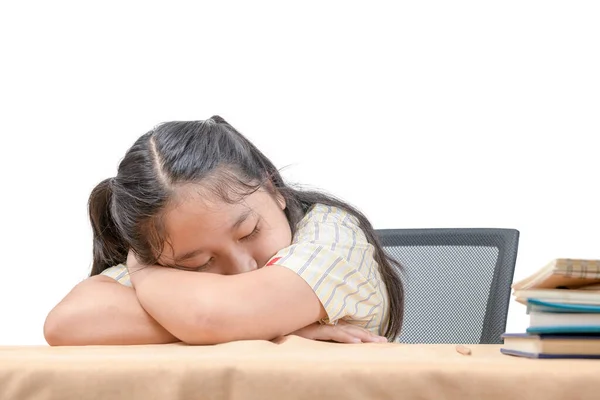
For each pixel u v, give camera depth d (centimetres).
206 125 120
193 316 98
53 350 86
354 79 281
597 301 77
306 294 104
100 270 136
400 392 69
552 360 73
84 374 72
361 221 139
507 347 82
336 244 116
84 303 108
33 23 283
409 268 171
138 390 71
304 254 107
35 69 281
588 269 77
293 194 130
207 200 109
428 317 166
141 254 113
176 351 81
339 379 69
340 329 108
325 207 135
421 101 278
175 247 111
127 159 119
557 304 76
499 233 167
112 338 105
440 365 69
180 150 113
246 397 70
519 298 81
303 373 69
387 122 278
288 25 287
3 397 73
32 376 73
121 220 116
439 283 168
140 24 287
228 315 97
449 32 279
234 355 73
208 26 287
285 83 284
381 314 124
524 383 68
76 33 284
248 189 114
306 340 92
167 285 104
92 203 132
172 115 284
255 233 114
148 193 111
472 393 68
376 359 71
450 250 170
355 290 110
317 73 283
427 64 279
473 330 162
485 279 164
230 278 103
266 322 99
